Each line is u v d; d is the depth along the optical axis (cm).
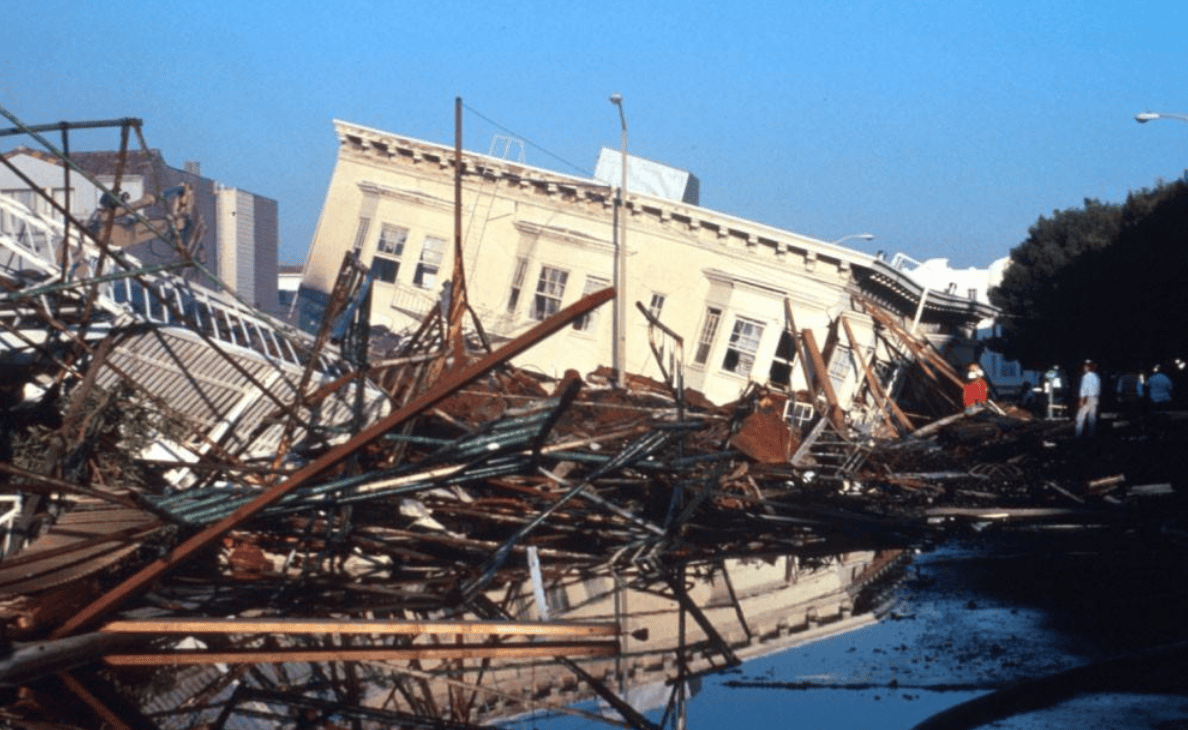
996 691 960
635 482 1480
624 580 1242
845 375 4253
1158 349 5709
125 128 1167
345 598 1007
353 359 1296
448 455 874
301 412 1558
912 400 4672
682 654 1077
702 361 4275
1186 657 1020
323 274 4809
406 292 4572
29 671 636
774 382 4222
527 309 4453
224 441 1503
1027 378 9512
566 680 1098
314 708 860
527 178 4428
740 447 2034
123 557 869
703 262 4278
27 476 836
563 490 1355
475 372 719
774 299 4225
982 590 1599
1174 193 5812
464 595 1009
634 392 2075
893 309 4775
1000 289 7550
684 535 1526
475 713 988
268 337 1802
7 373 1473
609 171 4816
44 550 858
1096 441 3017
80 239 1614
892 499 2205
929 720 917
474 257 4516
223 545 1048
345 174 4800
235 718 876
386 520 1233
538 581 806
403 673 902
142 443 1256
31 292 1053
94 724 703
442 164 4559
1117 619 1377
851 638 1322
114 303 1609
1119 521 2019
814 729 956
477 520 1393
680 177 4766
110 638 714
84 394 1231
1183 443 2689
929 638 1317
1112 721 865
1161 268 5588
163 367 1560
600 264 4381
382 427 764
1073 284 6219
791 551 1616
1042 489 2461
